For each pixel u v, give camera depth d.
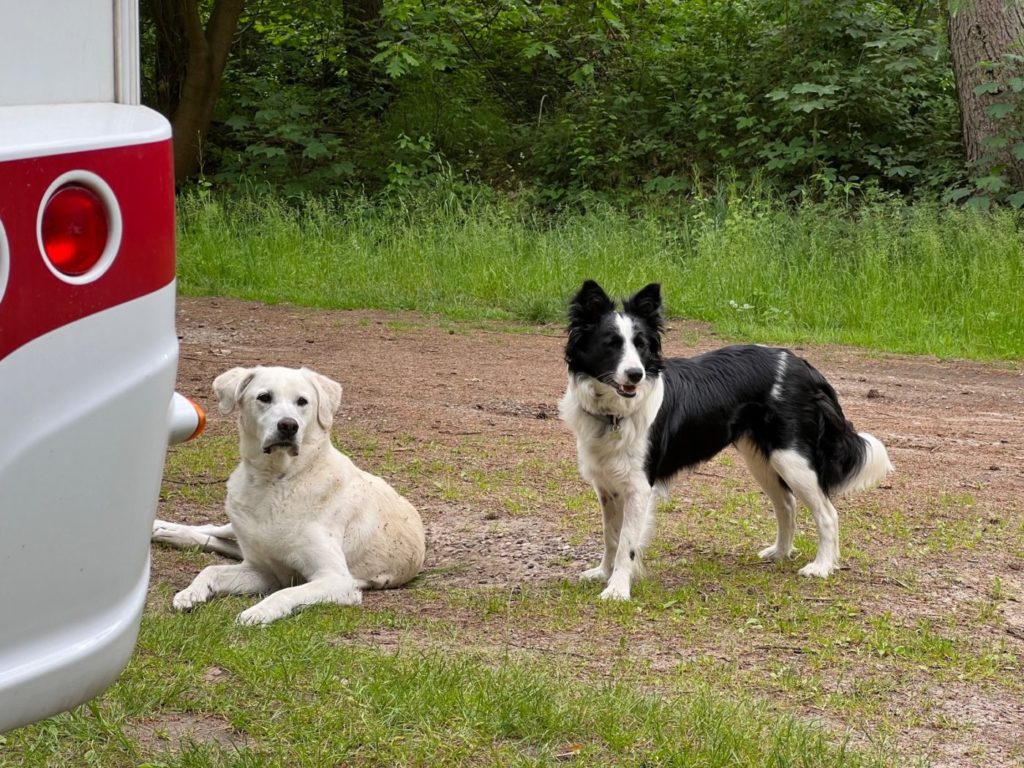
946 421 8.69
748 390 6.82
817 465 6.78
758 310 12.62
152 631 5.89
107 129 4.26
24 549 3.97
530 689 5.67
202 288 13.38
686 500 7.47
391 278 13.76
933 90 18.00
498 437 8.14
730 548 7.02
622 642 6.11
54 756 5.37
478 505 7.31
